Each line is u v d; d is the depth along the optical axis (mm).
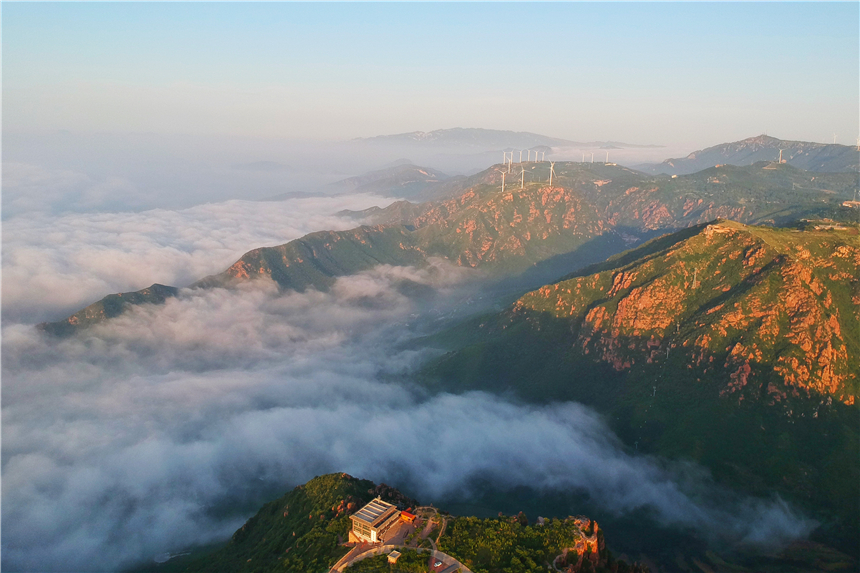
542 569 140500
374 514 158875
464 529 156500
